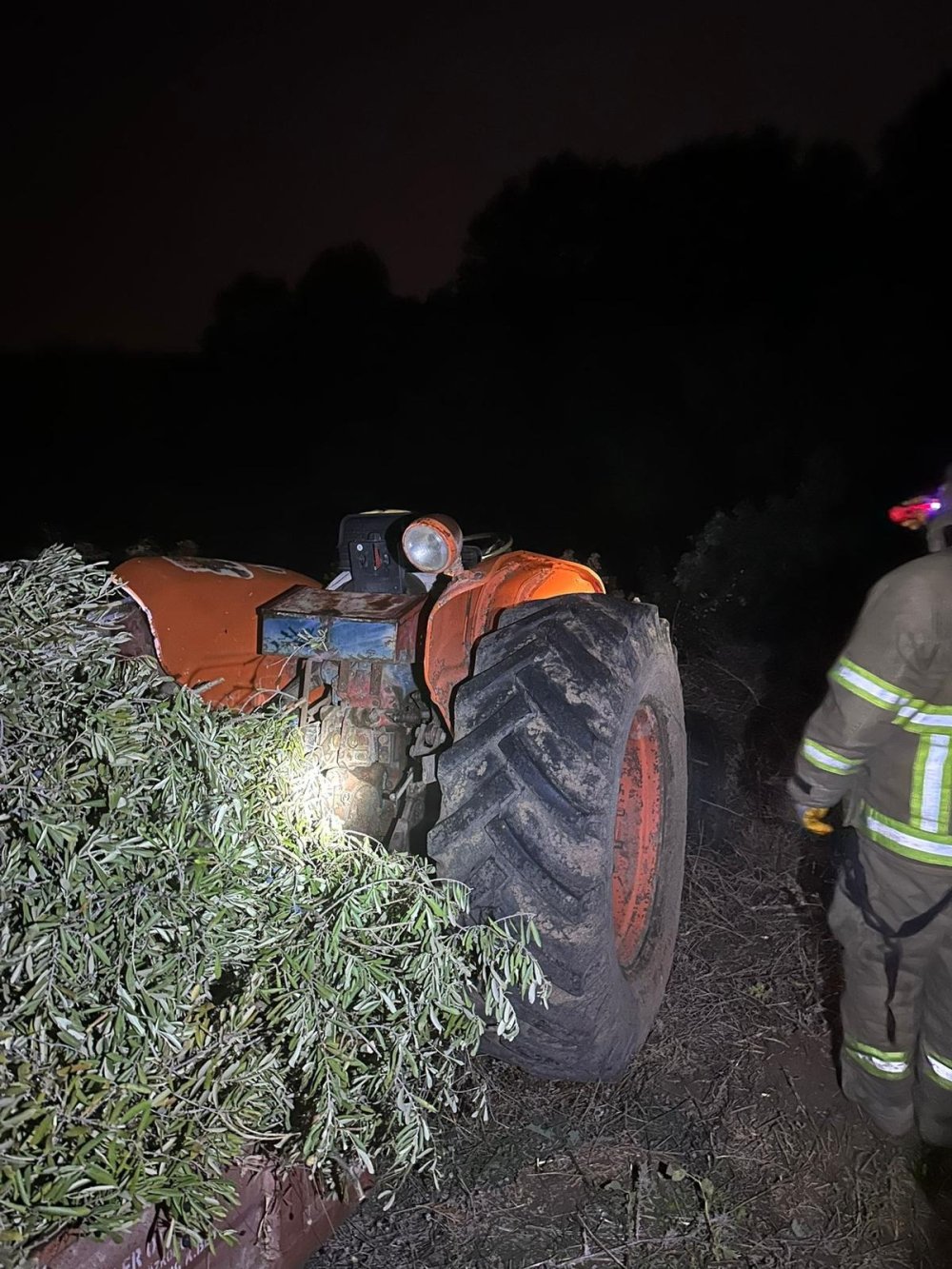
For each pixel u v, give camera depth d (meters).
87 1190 1.86
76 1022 1.96
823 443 11.20
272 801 2.53
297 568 11.45
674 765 3.54
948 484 2.95
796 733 6.09
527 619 2.89
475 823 2.66
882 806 2.92
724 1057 3.49
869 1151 3.11
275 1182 2.29
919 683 2.74
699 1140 3.13
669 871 3.56
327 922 2.33
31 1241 1.83
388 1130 2.39
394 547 3.52
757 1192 2.95
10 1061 1.91
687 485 13.17
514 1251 2.74
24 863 2.07
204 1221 2.00
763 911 4.32
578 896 2.64
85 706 2.31
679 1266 2.71
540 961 2.67
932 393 11.76
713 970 3.92
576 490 14.56
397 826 2.99
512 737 2.69
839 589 8.80
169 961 2.10
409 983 2.42
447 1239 2.77
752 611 8.08
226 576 3.60
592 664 2.77
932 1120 3.07
